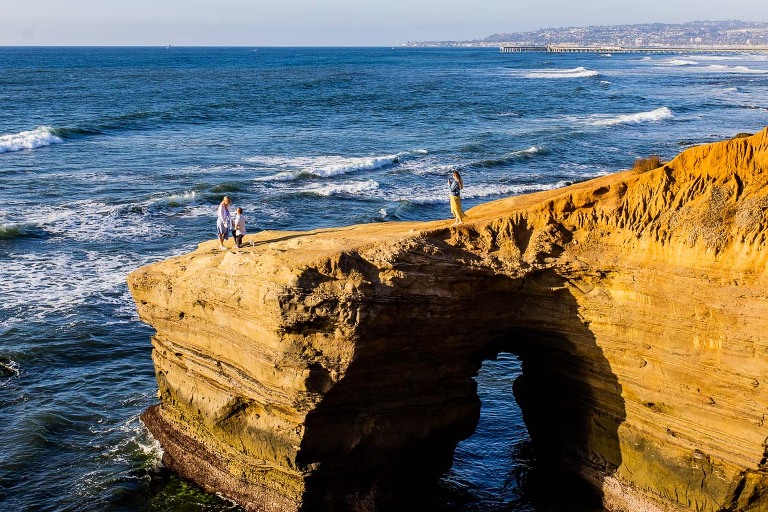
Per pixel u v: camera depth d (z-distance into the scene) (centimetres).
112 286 3394
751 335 1515
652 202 1659
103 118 8262
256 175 5647
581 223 1739
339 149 6869
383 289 1631
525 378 2069
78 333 2917
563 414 1941
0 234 3978
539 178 5656
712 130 7906
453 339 1800
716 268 1559
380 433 1780
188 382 1983
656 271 1630
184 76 16775
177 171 5722
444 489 1988
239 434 1856
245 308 1698
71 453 2144
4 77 15350
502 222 1778
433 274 1695
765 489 1578
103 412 2380
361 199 5031
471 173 5862
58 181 5256
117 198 4806
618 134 7694
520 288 1792
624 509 1792
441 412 1861
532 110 10162
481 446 2197
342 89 13312
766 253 1504
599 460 1847
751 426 1545
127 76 16488
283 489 1791
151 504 1925
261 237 2120
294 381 1652
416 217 4669
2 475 2031
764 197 1519
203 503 1917
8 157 6062
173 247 3941
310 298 1605
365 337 1634
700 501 1648
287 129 8088
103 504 1920
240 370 1791
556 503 1916
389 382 1755
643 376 1689
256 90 12825
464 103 10988
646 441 1728
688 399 1625
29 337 2856
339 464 1772
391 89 13438
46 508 1908
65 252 3809
